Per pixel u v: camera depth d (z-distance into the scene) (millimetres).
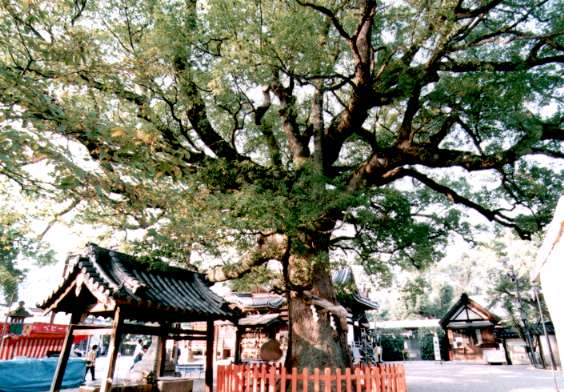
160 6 8398
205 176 9844
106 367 6891
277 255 10586
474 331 32844
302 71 9516
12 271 23250
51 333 20359
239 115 12750
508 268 27281
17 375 11148
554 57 9789
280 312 22109
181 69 9008
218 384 9414
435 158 10805
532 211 12305
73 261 7711
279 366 10750
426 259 12680
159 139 5957
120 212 5172
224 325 20938
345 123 11641
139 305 7395
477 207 12391
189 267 9328
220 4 8398
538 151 11016
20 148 3742
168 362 15562
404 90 9539
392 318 56938
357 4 10125
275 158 12406
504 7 9883
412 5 9289
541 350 23812
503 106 9422
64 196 4602
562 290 3482
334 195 8797
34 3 5324
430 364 29688
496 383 15562
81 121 4586
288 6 9484
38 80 4879
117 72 6469
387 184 12758
